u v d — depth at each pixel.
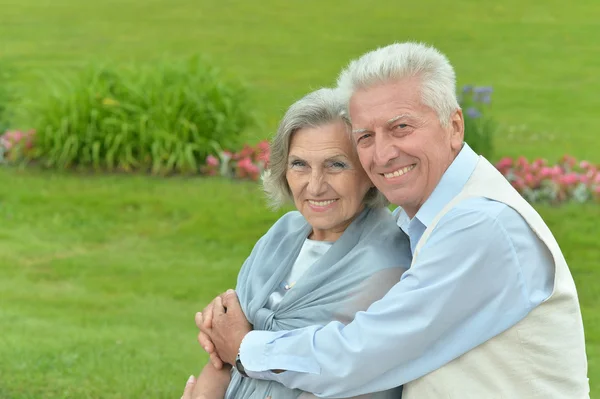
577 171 11.70
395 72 2.82
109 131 11.88
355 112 2.89
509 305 2.68
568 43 19.50
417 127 2.81
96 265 8.59
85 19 21.77
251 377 3.10
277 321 3.14
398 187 2.87
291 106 3.17
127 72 12.96
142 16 22.09
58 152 11.88
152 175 11.59
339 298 3.06
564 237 9.18
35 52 18.81
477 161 2.89
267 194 3.38
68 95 12.25
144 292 7.89
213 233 9.44
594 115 14.95
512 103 15.63
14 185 11.09
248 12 22.52
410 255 3.13
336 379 2.83
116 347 6.47
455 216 2.72
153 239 9.36
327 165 3.10
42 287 7.98
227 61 18.30
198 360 6.26
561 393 2.72
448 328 2.72
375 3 23.23
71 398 5.48
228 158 11.59
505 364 2.71
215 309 3.30
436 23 21.19
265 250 3.38
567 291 2.71
